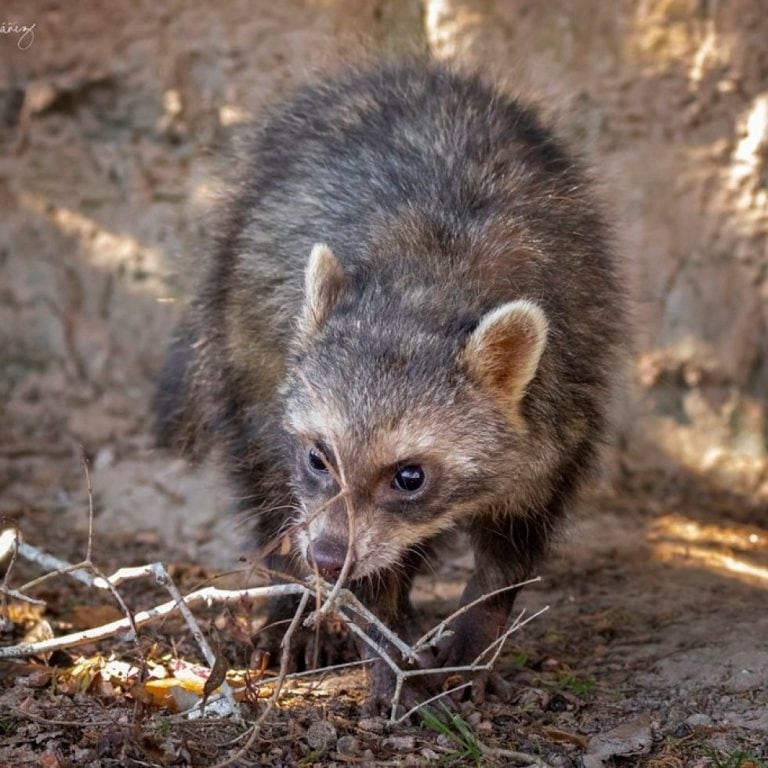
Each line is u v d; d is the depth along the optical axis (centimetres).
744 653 996
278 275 1016
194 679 909
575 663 1027
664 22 1514
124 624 836
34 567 1201
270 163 1112
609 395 1037
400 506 877
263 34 1576
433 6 1544
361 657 971
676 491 1521
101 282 1631
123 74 1606
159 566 825
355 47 1315
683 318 1550
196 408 1189
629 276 1240
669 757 848
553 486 980
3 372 1614
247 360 1049
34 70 1614
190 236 1543
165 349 1584
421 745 841
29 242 1625
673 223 1541
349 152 1040
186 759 778
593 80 1528
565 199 1023
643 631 1090
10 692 877
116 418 1576
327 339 890
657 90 1526
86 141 1623
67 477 1466
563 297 962
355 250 959
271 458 1003
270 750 808
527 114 1101
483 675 943
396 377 866
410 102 1078
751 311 1544
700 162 1530
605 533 1366
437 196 963
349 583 916
